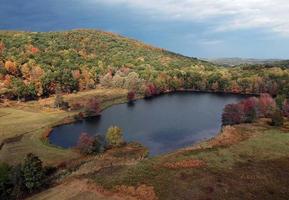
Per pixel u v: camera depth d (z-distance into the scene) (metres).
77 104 188.75
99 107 183.00
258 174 78.56
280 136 109.69
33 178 75.38
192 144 119.50
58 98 185.88
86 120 166.62
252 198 68.19
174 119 167.25
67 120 161.25
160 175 75.44
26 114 168.88
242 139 107.06
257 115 150.12
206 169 79.62
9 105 185.88
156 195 67.19
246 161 86.56
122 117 173.50
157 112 185.38
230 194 69.06
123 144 119.62
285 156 90.50
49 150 114.56
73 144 126.44
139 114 180.38
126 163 88.62
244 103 150.12
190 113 181.75
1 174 77.88
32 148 116.56
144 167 80.62
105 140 118.88
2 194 74.75
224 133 116.81
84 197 67.94
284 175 79.38
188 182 72.50
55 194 70.94
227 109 148.62
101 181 73.25
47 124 152.50
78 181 75.25
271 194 70.44
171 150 116.25
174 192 68.44
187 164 82.12
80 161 100.81
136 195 67.31
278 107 157.25
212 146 101.00
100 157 104.19
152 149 118.12
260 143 101.62
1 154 110.06
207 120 164.00
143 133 140.88
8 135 132.25
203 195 67.94
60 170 92.44
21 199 73.00
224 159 87.19
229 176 76.75
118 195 67.56
